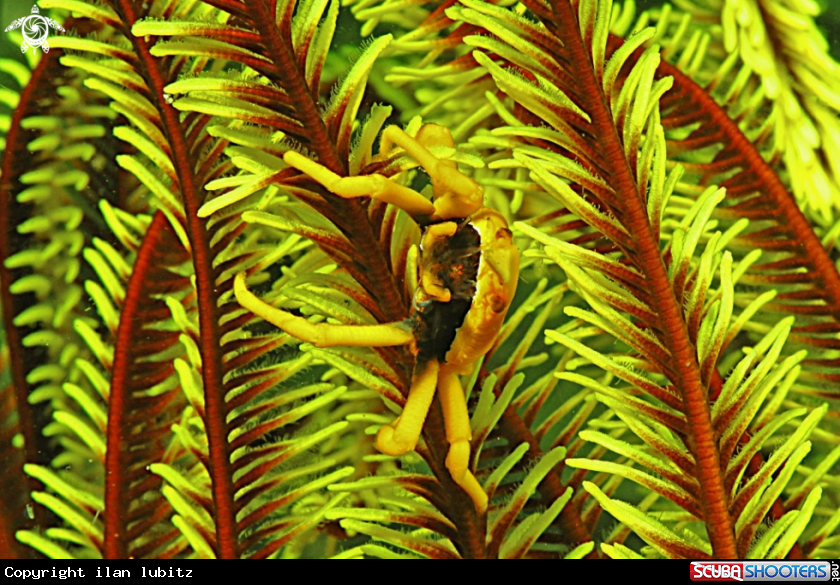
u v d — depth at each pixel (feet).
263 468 0.81
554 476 0.83
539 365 0.88
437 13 0.86
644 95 0.79
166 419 0.84
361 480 0.80
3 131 0.88
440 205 0.76
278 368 0.81
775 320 0.86
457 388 0.77
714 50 0.90
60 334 0.87
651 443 0.79
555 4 0.78
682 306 0.80
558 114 0.79
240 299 0.75
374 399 0.85
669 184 0.80
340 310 0.80
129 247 0.86
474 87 0.88
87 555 0.83
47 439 0.85
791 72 0.88
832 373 0.85
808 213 0.87
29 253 0.86
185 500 0.81
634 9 0.89
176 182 0.81
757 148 0.87
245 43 0.76
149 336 0.83
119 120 0.88
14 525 0.83
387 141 0.78
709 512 0.79
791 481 0.85
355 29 0.89
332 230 0.79
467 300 0.76
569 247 0.79
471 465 0.81
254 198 0.82
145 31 0.76
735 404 0.79
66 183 0.87
